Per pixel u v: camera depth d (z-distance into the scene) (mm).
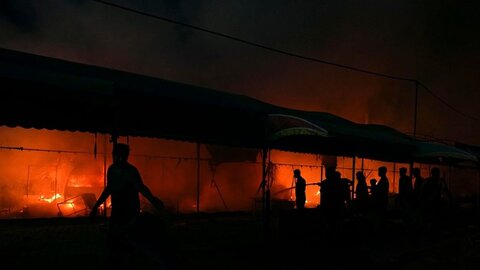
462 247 10273
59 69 7617
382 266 7941
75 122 6703
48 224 10336
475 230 13359
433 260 8742
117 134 7047
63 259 6660
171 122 7695
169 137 7715
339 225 9336
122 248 4953
